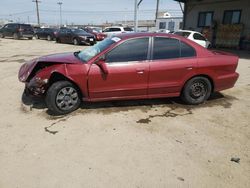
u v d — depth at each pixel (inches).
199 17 875.4
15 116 174.7
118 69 174.7
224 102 213.8
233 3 755.4
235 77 206.2
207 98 205.9
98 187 105.3
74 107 180.4
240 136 152.7
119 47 176.1
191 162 124.3
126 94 183.3
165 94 193.2
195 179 111.8
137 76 179.3
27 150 131.7
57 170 115.8
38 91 170.4
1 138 143.6
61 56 195.8
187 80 193.5
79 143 139.4
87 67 171.3
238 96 233.0
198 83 197.9
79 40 784.9
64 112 177.2
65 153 129.5
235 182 110.9
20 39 1030.4
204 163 124.0
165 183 108.5
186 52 191.8
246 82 293.7
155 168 118.6
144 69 179.3
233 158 128.2
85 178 110.6
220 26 792.9
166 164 122.0
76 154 128.8
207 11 839.7
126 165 120.5
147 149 135.0
